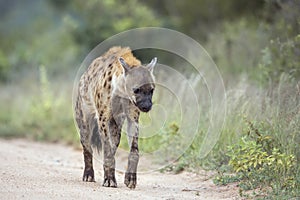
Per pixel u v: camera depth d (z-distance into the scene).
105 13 40.62
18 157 21.67
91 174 17.86
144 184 18.02
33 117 32.69
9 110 35.72
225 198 15.96
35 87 36.50
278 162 15.85
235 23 34.41
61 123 31.00
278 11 26.91
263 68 23.45
